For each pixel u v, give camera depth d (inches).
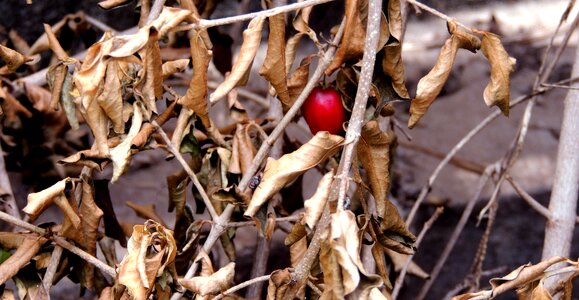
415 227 36.2
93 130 21.3
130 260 21.3
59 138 29.9
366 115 22.1
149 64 21.7
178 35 28.8
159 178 37.1
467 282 30.0
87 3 35.4
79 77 20.9
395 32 21.9
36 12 34.9
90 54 21.2
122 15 35.8
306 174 35.9
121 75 22.2
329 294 20.3
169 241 21.7
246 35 21.6
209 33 28.1
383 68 22.0
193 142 24.2
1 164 28.0
